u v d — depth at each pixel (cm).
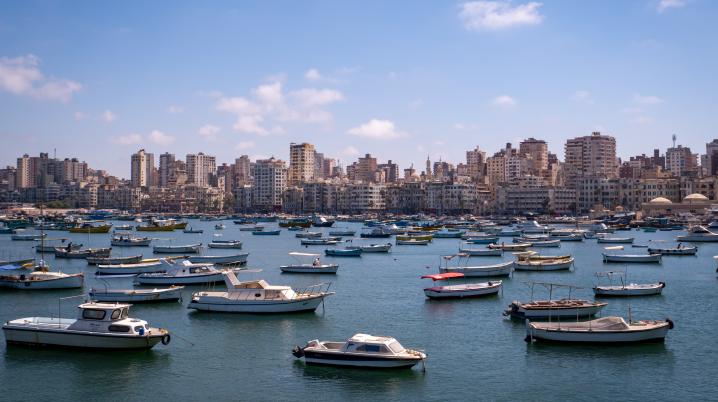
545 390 6088
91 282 11788
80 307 7131
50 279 10794
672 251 17575
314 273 13450
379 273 13725
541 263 13950
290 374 6462
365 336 6750
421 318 8825
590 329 7362
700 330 8175
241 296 8906
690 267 14825
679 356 7012
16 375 6431
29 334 7138
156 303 9581
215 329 8106
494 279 12688
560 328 7419
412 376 6406
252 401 5847
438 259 16925
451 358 6962
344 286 11762
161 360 6888
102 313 7081
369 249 18938
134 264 13138
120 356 6981
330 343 6781
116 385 6216
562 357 6962
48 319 7394
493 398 5900
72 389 6122
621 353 7100
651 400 5875
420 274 13575
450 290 10312
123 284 11538
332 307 9569
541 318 8444
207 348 7306
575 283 12169
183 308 9269
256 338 7719
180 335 7825
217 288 11012
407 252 19062
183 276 11100
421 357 6494
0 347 7194
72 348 7088
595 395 5981
